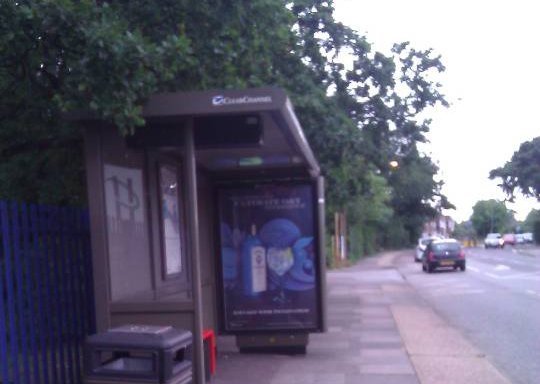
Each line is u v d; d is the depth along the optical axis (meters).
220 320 11.08
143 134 7.70
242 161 10.39
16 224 6.96
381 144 21.62
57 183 11.58
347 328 15.25
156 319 7.49
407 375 10.05
